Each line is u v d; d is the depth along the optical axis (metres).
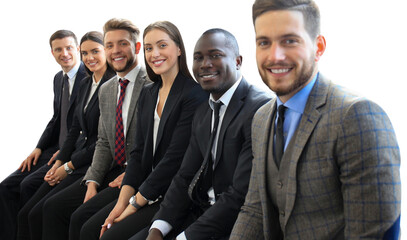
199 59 1.90
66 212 2.67
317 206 1.22
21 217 2.95
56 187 2.88
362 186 1.11
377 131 1.10
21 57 4.48
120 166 2.76
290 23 1.18
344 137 1.13
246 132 1.77
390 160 1.09
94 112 2.96
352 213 1.14
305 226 1.24
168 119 2.25
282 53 1.20
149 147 2.34
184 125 2.21
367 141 1.10
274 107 1.39
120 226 2.11
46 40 4.39
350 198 1.14
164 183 2.18
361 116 1.12
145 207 2.23
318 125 1.19
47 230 2.67
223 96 1.89
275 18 1.19
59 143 3.51
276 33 1.20
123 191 2.34
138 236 1.97
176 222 1.96
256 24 1.25
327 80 1.27
